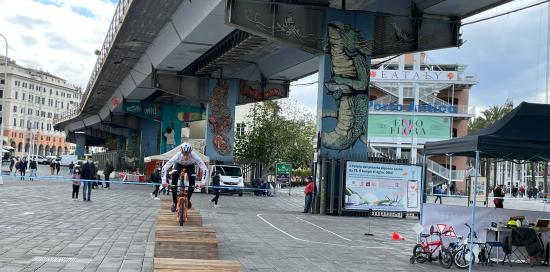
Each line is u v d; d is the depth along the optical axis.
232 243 14.27
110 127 95.00
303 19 27.66
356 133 28.27
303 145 55.94
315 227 20.25
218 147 46.38
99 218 17.91
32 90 154.50
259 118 53.72
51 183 41.88
